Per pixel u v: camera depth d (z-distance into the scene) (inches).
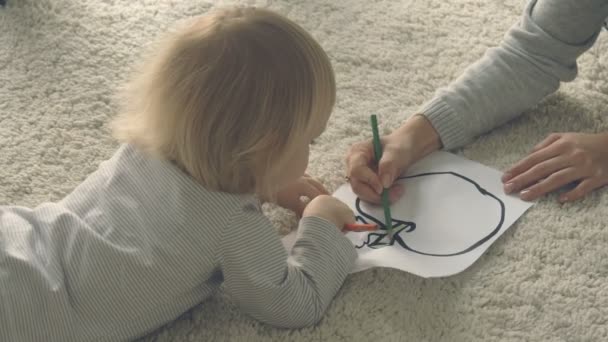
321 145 46.8
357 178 42.1
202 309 38.7
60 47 53.8
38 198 44.5
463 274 39.0
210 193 34.1
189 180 34.3
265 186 34.9
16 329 32.4
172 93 33.4
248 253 34.3
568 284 38.4
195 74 32.9
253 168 34.0
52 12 56.0
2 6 56.6
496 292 38.4
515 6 56.2
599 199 42.0
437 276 38.2
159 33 55.1
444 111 44.9
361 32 54.7
